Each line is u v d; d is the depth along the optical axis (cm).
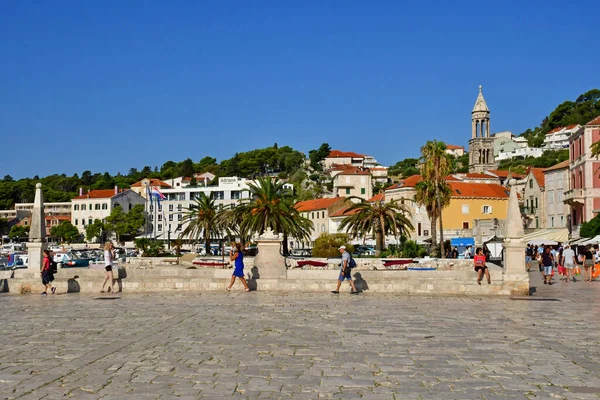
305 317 1786
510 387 944
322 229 13212
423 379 996
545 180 9662
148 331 1514
